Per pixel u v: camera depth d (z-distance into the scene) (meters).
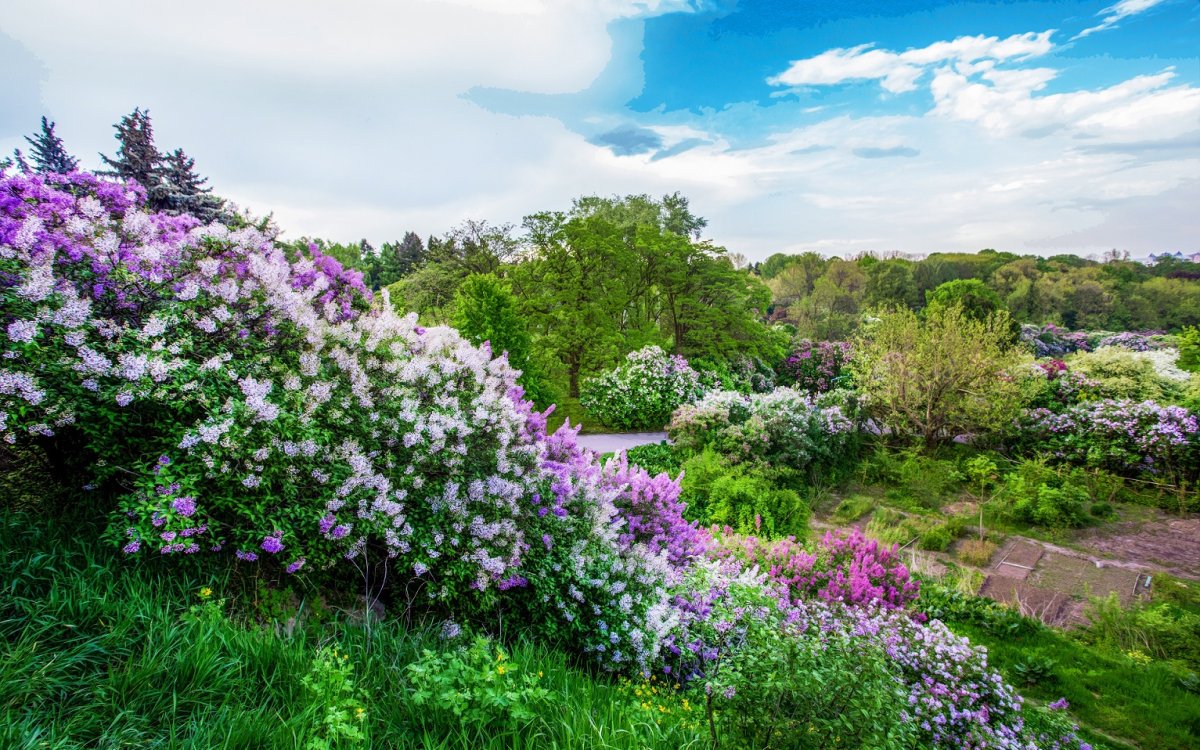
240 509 2.97
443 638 3.42
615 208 28.55
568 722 2.57
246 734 2.07
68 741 1.91
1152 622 6.12
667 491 6.31
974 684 4.50
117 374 2.82
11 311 2.68
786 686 2.58
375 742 2.26
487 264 23.28
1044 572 7.81
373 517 3.38
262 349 3.51
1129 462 11.30
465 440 4.14
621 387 15.34
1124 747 4.50
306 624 3.06
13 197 3.22
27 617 2.35
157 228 3.61
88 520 3.03
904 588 6.33
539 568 4.12
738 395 12.98
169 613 2.63
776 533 8.37
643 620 4.21
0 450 3.27
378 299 4.84
